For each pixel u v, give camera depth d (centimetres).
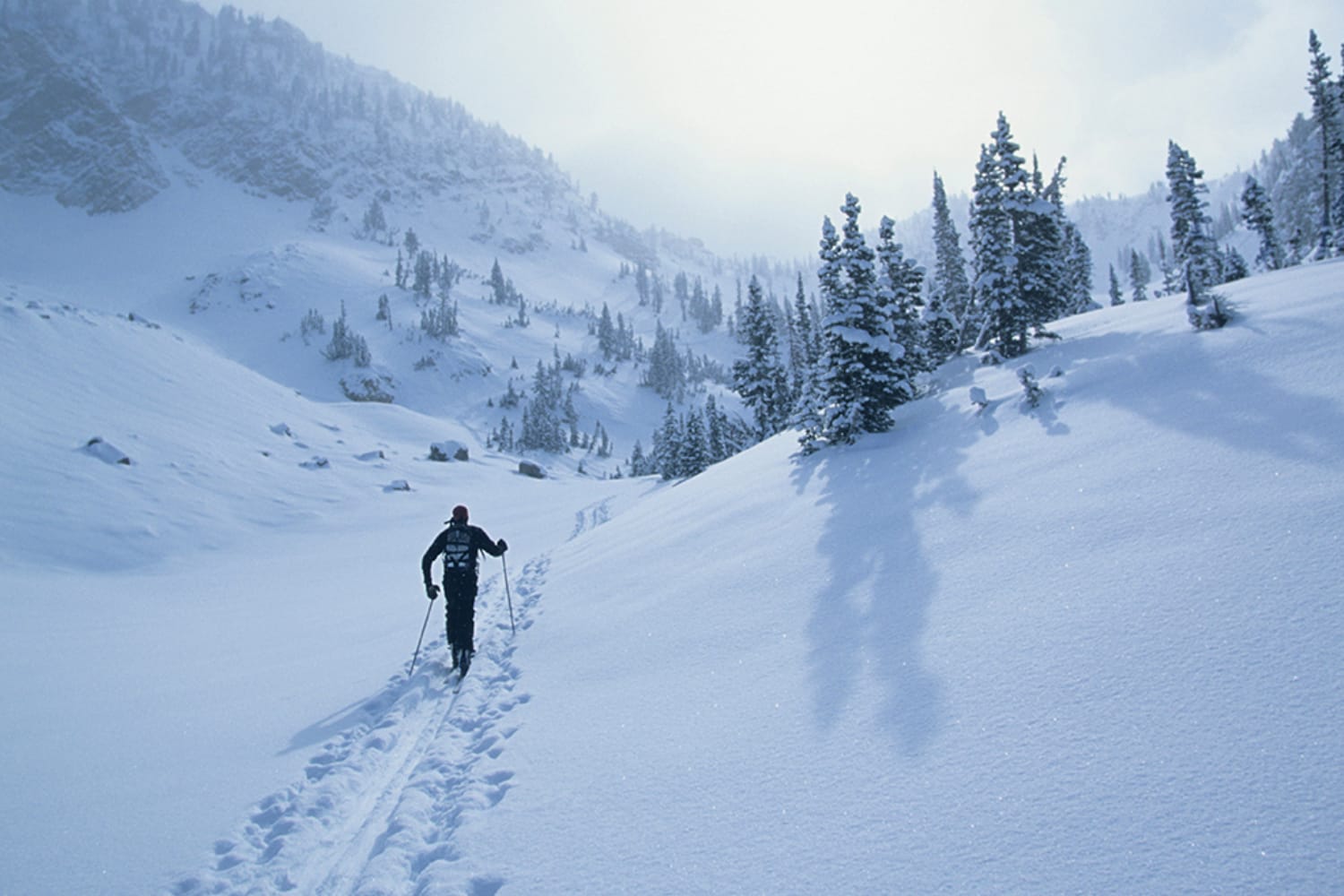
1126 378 915
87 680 810
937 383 1817
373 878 341
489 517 3447
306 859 381
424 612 1172
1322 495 438
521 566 1591
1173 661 332
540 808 383
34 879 360
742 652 540
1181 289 3447
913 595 531
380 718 607
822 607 575
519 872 324
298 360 16750
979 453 873
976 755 314
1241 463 532
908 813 291
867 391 1381
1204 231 3409
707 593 717
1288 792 237
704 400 19962
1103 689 331
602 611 807
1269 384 680
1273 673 299
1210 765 261
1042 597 449
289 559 2355
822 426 1379
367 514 3269
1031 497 638
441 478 4684
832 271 1436
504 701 598
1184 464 574
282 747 548
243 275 19988
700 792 356
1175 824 240
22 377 3028
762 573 714
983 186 1856
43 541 2070
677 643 608
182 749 554
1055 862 240
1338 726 258
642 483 5388
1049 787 279
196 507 2727
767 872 280
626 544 1197
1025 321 1712
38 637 1106
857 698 407
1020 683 362
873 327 1403
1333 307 827
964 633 439
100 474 2630
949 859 257
